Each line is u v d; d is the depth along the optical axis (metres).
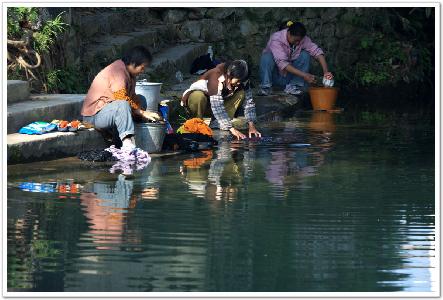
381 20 30.58
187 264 9.51
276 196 12.77
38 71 19.12
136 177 14.12
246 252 9.96
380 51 30.25
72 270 9.30
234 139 18.47
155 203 12.23
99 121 16.23
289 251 10.00
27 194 12.71
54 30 19.66
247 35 27.91
